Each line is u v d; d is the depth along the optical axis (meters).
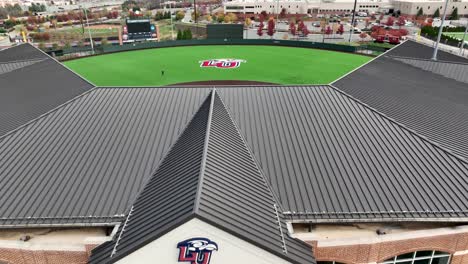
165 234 12.21
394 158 18.45
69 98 25.52
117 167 17.88
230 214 12.92
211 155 15.85
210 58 72.62
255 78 59.62
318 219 14.94
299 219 14.93
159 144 19.69
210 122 19.19
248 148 19.22
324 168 17.78
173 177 15.52
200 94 24.91
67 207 15.48
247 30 116.50
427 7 145.50
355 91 26.62
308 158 18.53
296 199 15.84
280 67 66.06
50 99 26.02
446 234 15.77
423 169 17.59
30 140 19.98
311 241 14.79
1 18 198.38
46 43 101.75
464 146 19.83
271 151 19.09
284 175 17.28
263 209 14.36
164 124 21.52
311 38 102.44
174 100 24.09
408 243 15.81
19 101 26.53
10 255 15.31
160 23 139.38
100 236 15.48
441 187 16.47
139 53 77.31
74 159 18.45
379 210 15.29
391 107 24.17
